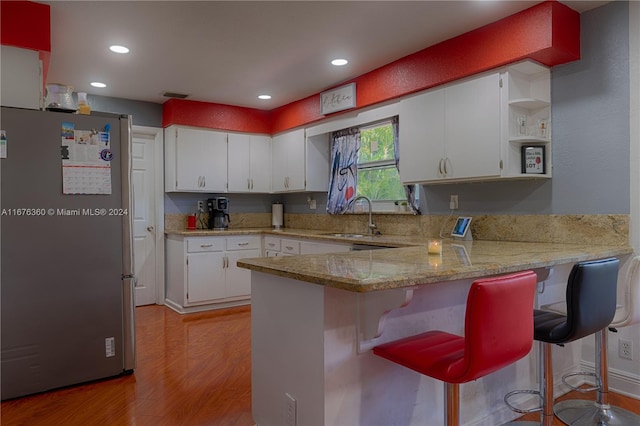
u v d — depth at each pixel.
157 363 3.07
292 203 5.60
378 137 4.38
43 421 2.24
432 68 3.28
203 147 4.99
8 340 2.45
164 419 2.26
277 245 4.76
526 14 2.69
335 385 1.65
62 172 2.59
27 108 2.56
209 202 5.12
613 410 2.35
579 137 2.76
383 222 4.24
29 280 2.51
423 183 3.53
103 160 2.72
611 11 2.61
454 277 1.61
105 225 2.73
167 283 5.02
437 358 1.48
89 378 2.70
